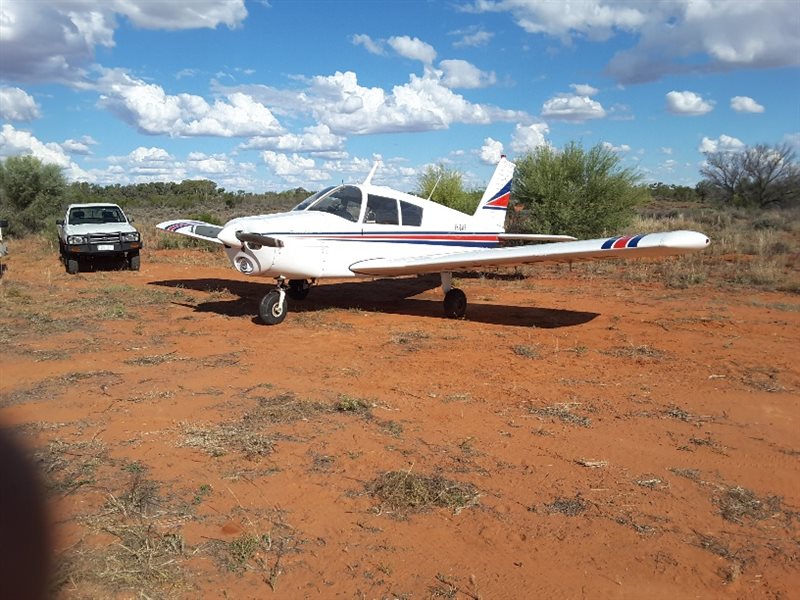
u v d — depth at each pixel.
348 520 3.42
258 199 51.47
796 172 32.53
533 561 3.08
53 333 7.93
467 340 7.92
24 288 11.72
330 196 9.79
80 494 3.59
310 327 8.67
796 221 23.62
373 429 4.75
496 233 12.09
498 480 3.94
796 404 5.52
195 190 62.62
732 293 11.55
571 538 3.29
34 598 2.62
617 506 3.64
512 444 4.52
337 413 5.08
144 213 36.41
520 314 9.75
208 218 23.59
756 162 33.19
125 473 3.90
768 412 5.30
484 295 11.63
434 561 3.06
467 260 8.69
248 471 3.98
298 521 3.39
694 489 3.87
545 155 18.16
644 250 7.38
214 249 19.19
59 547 2.98
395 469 4.04
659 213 30.83
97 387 5.68
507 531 3.35
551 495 3.76
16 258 16.98
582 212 17.41
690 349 7.45
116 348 7.22
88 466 3.97
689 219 25.67
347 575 2.93
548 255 8.14
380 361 6.82
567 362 6.86
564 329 8.60
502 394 5.70
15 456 4.07
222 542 3.16
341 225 9.33
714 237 19.11
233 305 10.38
